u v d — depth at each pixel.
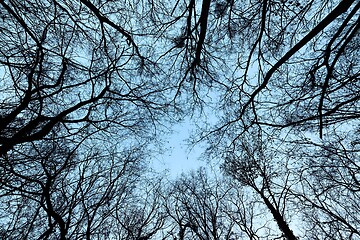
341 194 7.38
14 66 4.77
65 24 5.36
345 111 5.18
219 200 11.52
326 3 5.77
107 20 5.27
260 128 7.14
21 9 5.22
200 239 9.95
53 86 4.96
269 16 6.04
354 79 4.71
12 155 5.17
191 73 7.17
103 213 6.18
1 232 5.00
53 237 5.46
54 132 6.05
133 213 7.73
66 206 5.43
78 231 5.52
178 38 6.90
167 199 10.41
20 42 5.44
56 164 5.50
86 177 5.85
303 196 7.69
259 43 6.14
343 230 7.43
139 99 7.12
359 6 3.79
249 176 9.48
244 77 7.03
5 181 4.68
